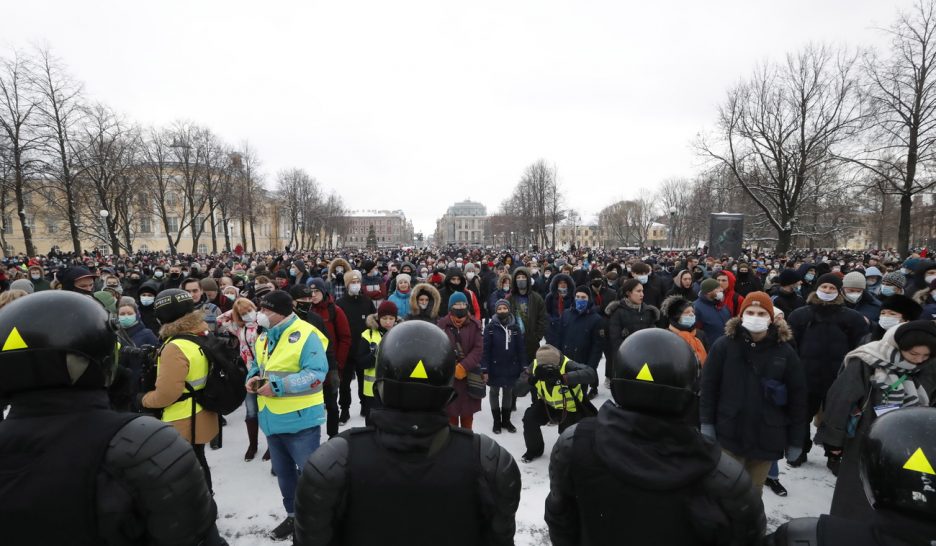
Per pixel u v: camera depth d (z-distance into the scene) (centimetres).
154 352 360
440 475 145
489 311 757
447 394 151
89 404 128
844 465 303
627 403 147
